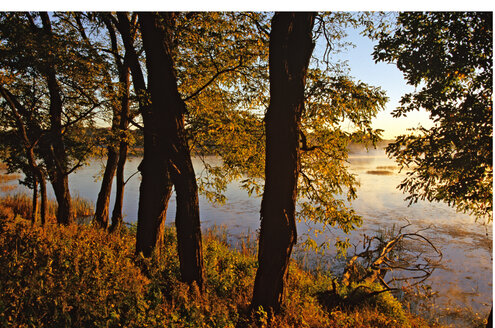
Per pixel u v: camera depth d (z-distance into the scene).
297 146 6.07
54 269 5.07
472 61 5.03
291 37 5.95
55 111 12.09
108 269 5.66
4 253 5.16
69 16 10.74
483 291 10.94
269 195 6.10
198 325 5.03
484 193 5.22
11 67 8.96
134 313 4.62
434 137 5.41
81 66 8.78
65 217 13.11
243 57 8.25
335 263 13.48
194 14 8.11
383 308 8.70
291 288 8.60
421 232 17.48
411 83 5.54
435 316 9.38
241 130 8.56
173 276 6.75
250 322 5.89
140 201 8.38
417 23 5.30
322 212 8.16
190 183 6.85
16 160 12.79
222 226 18.33
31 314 3.96
